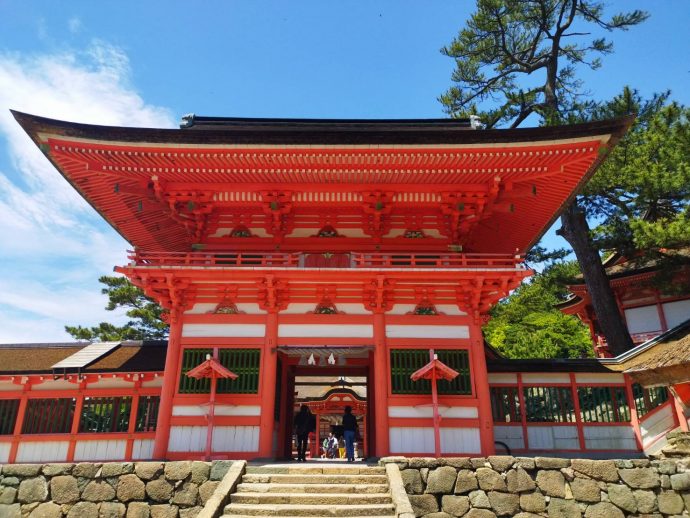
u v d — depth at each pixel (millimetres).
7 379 18172
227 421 14680
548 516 10812
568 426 17109
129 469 11344
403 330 15664
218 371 13969
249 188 16609
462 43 34188
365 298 15891
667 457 14000
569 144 14578
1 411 18312
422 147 14633
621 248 24312
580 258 27000
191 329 15742
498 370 17703
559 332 41969
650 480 11219
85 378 18312
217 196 16922
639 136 23219
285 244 17484
